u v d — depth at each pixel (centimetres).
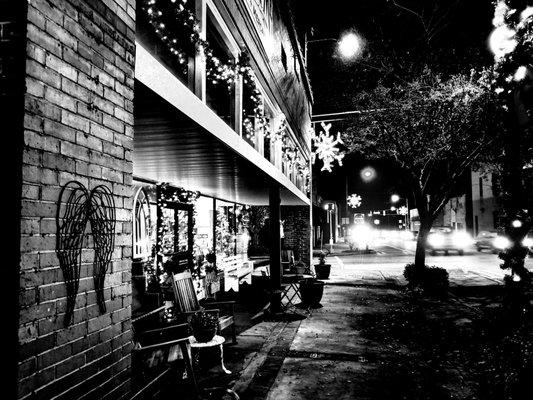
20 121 199
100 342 257
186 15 425
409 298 1134
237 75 589
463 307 996
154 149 529
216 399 458
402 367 569
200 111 424
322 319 874
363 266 2078
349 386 503
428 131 1214
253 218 1788
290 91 1207
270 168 791
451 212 4616
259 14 796
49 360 212
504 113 484
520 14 357
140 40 612
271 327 801
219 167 670
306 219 1762
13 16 203
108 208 269
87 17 251
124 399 281
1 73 202
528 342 426
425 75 1195
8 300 194
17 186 196
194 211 987
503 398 431
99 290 258
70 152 233
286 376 536
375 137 1373
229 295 925
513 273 475
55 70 221
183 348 426
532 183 459
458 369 558
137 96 337
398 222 8000
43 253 210
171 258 870
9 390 191
